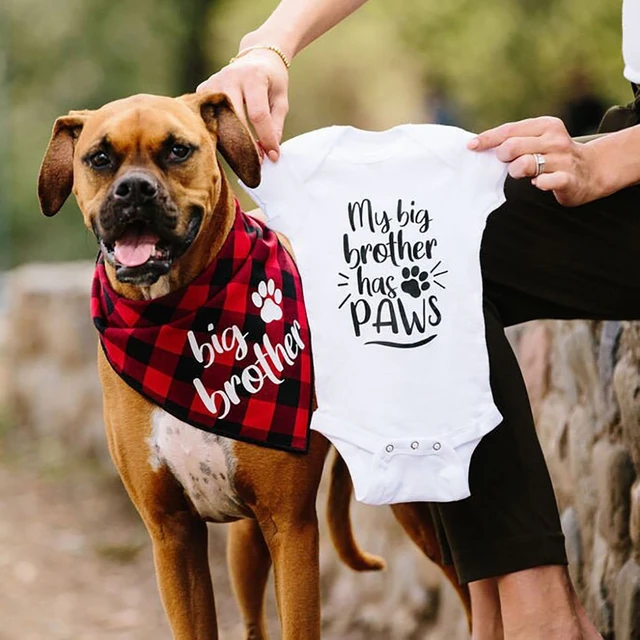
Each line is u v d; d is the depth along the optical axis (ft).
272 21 9.03
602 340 10.71
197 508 9.36
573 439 11.53
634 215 7.89
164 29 49.34
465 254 7.89
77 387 23.31
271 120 8.48
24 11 48.96
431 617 14.20
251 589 11.14
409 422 7.79
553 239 7.98
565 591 7.71
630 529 10.12
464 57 41.22
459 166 8.02
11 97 49.19
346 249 8.07
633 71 8.45
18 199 49.16
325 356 7.96
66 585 17.20
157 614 16.16
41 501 20.97
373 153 8.23
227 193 9.03
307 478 9.12
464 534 7.74
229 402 8.86
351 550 11.33
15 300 25.26
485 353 7.73
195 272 8.87
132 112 8.60
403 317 7.89
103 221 8.38
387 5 43.50
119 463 9.32
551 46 39.04
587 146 7.74
